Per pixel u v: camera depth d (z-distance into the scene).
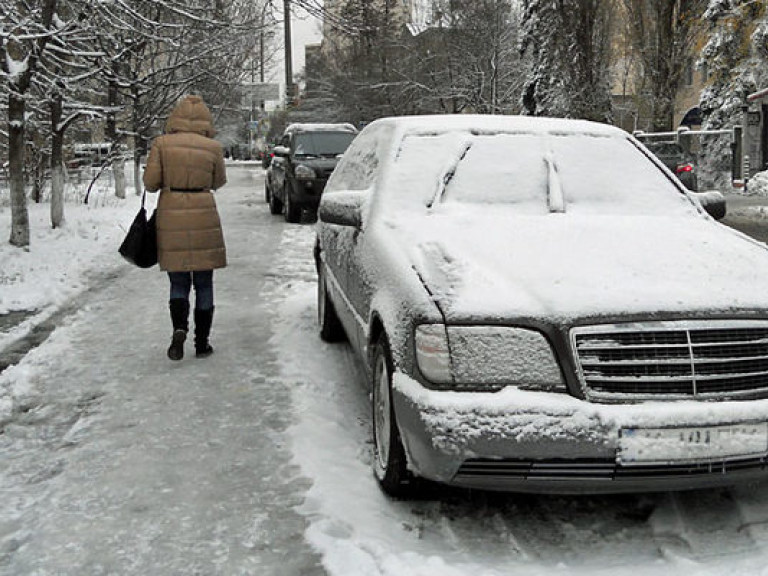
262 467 4.16
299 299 8.28
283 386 5.46
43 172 16.73
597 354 3.21
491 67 36.19
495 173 4.88
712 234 4.24
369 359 4.21
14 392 5.43
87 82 15.52
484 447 3.12
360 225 4.74
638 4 30.48
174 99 16.44
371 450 4.37
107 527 3.55
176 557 3.30
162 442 4.52
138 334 7.00
